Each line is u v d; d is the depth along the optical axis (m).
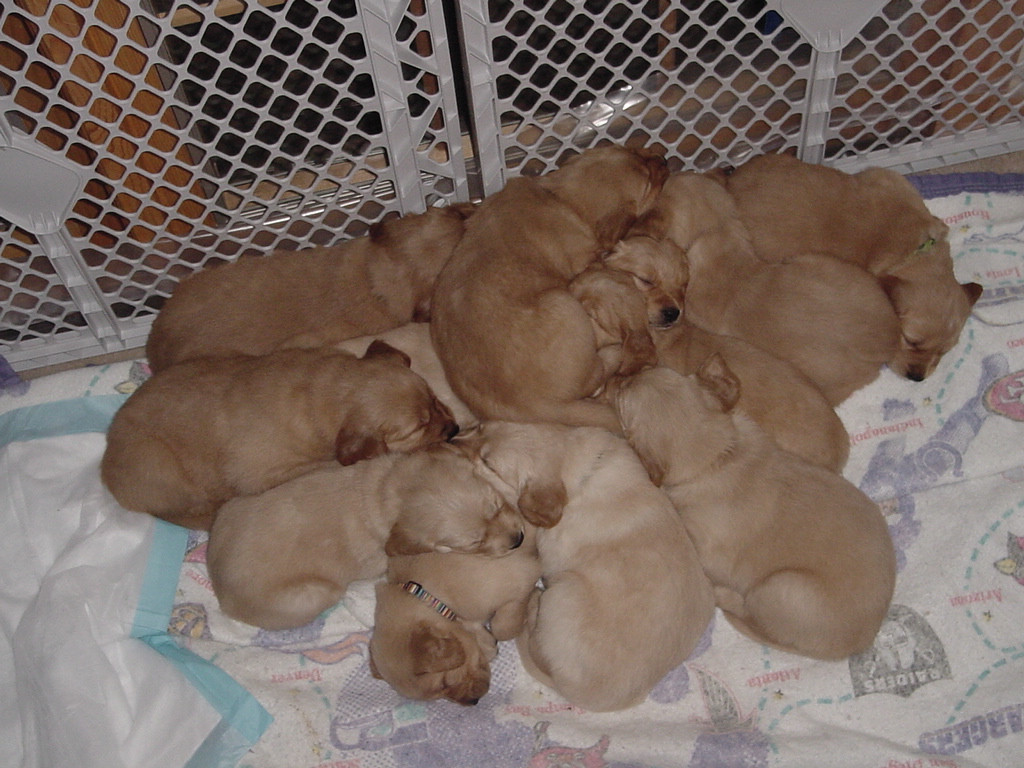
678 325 1.00
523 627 0.93
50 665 0.93
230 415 0.94
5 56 0.97
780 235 1.04
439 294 0.98
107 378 1.09
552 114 1.14
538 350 0.94
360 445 0.91
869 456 1.02
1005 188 1.12
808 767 0.87
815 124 1.09
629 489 0.89
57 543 1.01
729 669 0.92
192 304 1.00
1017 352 1.05
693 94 1.03
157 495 0.95
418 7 1.04
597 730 0.90
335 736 0.91
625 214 1.01
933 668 0.91
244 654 0.95
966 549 0.96
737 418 0.92
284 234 1.07
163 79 1.02
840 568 0.85
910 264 1.03
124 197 1.08
